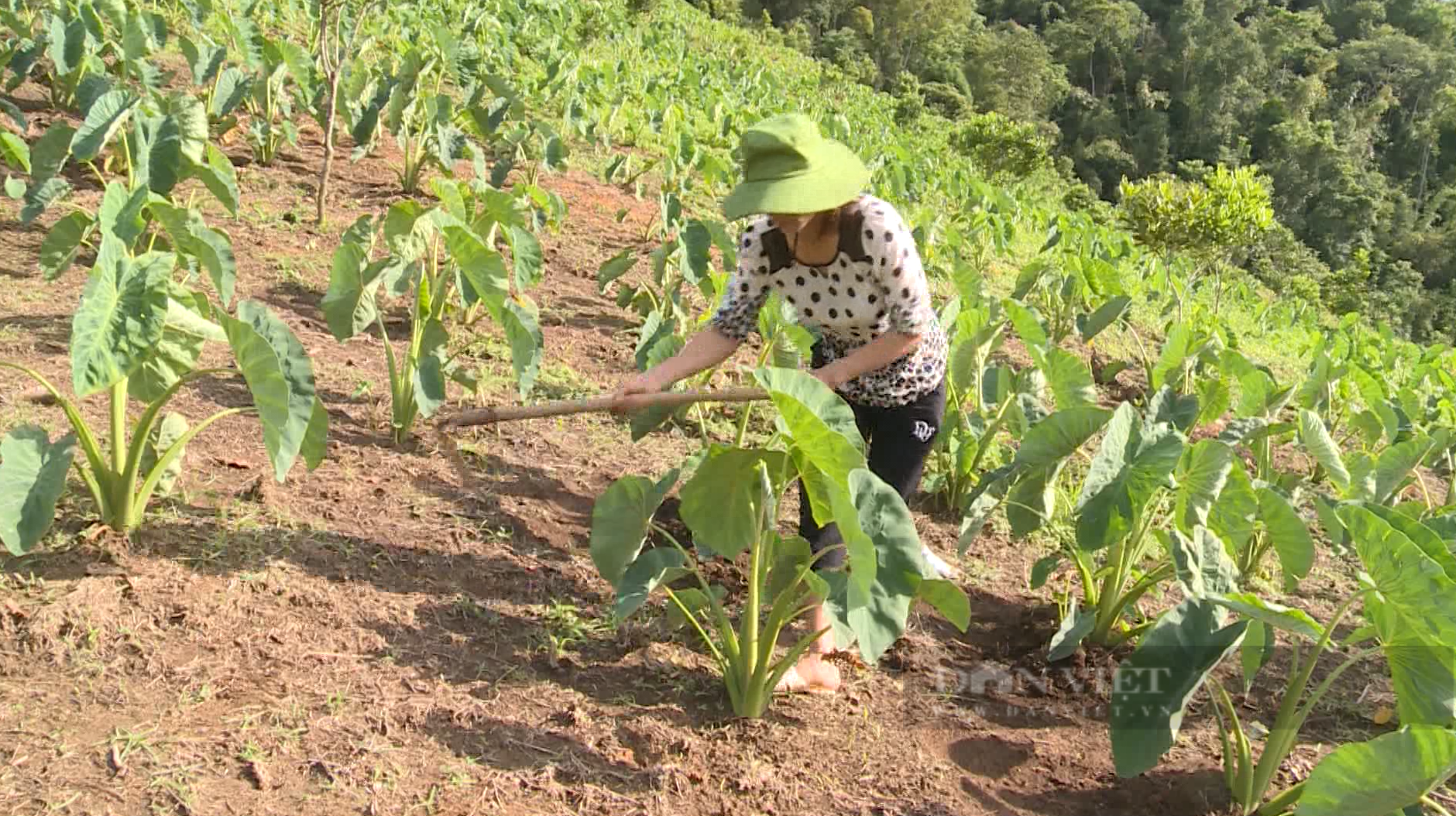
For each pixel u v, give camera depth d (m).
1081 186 31.16
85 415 3.61
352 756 2.44
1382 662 3.68
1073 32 76.69
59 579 2.79
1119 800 2.71
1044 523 3.38
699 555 3.06
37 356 4.00
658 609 3.22
